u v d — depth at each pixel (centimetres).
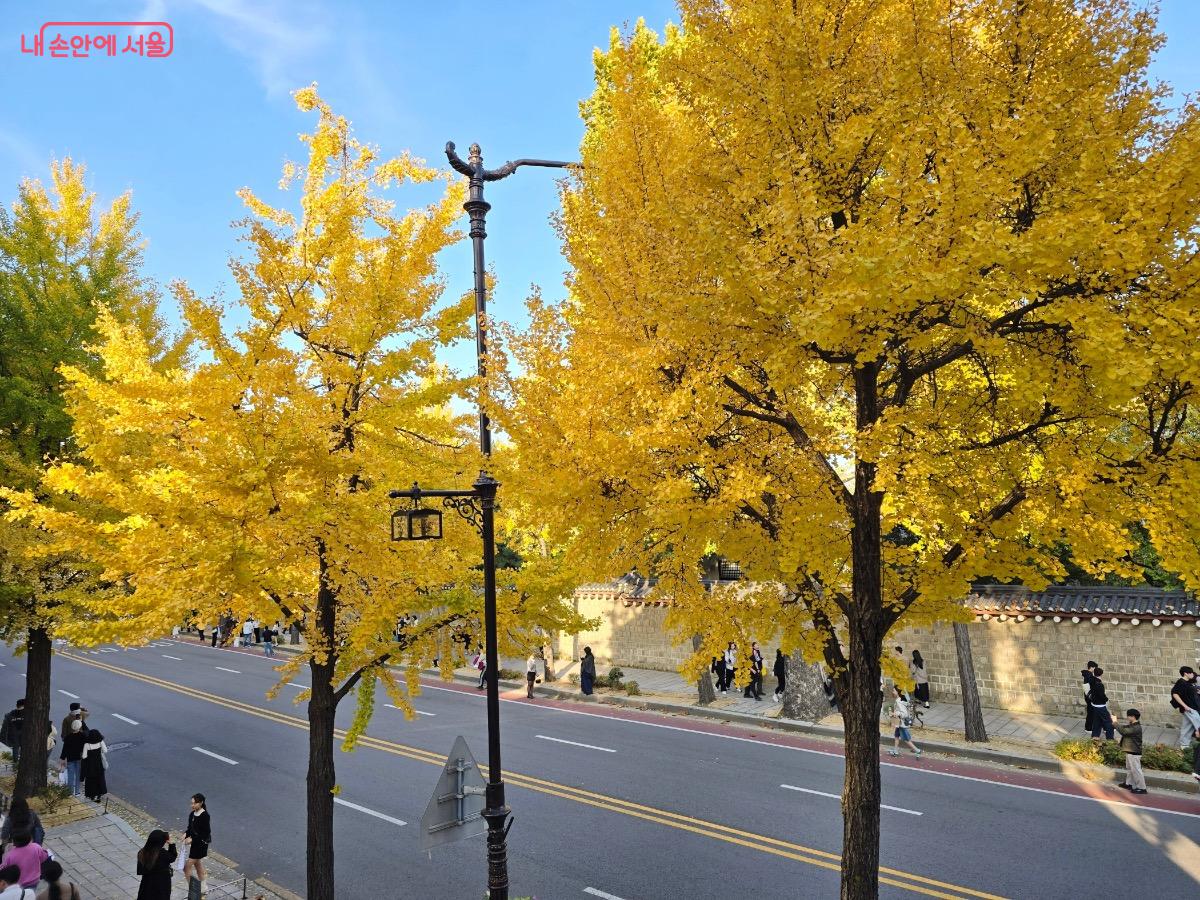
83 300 1293
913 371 691
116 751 1736
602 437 633
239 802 1369
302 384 777
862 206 631
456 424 891
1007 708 1977
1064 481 559
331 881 835
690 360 648
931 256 523
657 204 648
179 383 723
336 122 838
